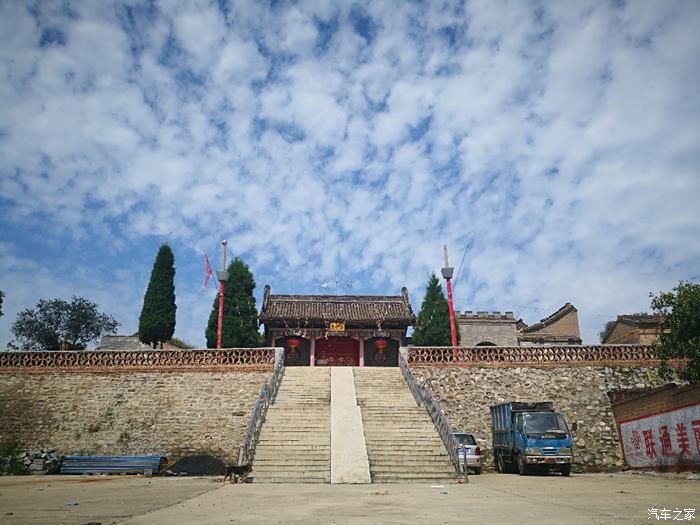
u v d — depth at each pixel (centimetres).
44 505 963
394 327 4203
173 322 3644
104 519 757
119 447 2506
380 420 2273
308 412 2316
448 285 3238
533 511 840
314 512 845
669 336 2209
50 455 2373
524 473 2064
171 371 2688
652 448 2256
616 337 4319
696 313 2092
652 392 2259
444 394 2709
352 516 790
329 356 4297
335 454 1861
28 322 4294
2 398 2625
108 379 2666
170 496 1152
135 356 2716
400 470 1819
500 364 2756
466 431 2608
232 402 2611
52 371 2683
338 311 4412
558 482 1644
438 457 1928
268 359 2748
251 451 1906
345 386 2677
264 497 1130
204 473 2256
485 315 4609
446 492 1259
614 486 1437
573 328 4872
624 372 2697
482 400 2683
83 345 4428
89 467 2314
